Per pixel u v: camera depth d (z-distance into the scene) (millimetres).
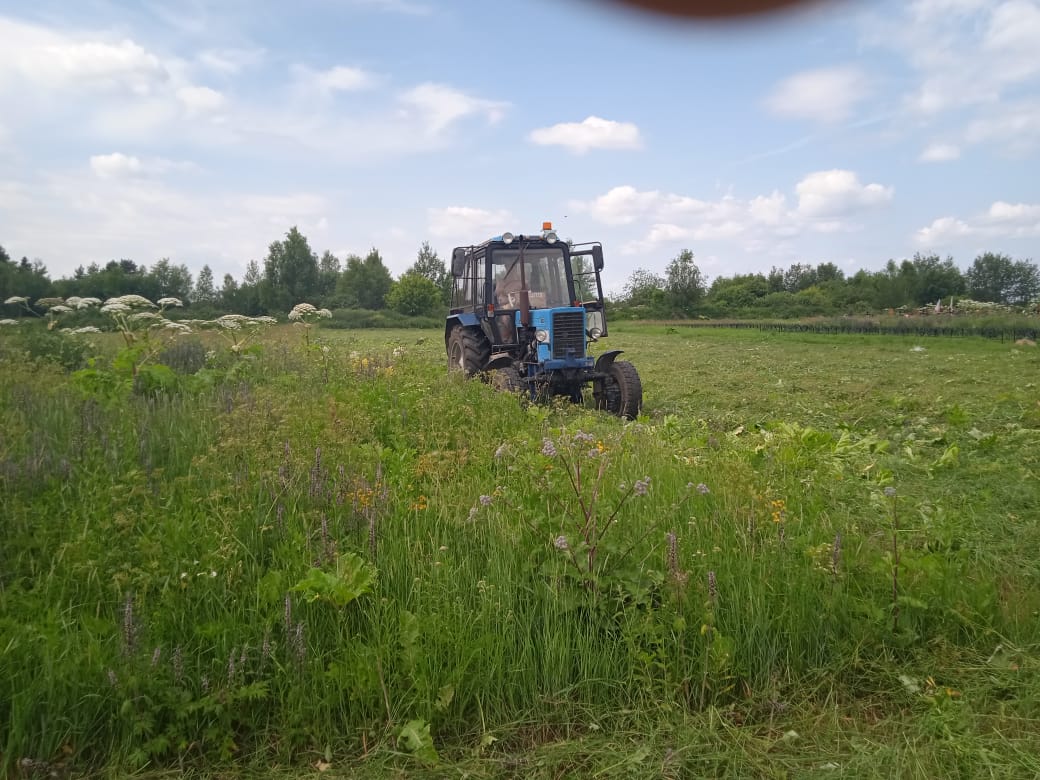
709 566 3592
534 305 10227
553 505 3955
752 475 4777
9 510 3797
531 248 10445
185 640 3055
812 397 11156
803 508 4539
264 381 8656
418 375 9203
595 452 4242
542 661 3076
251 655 2936
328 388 8008
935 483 5723
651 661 3041
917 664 3234
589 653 3074
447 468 5082
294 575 3385
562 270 10492
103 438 4926
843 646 3270
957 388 11484
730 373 15102
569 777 2617
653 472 5008
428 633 3029
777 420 8984
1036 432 7242
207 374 8180
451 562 3568
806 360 17875
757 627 3221
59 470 4312
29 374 7410
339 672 2836
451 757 2713
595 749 2738
